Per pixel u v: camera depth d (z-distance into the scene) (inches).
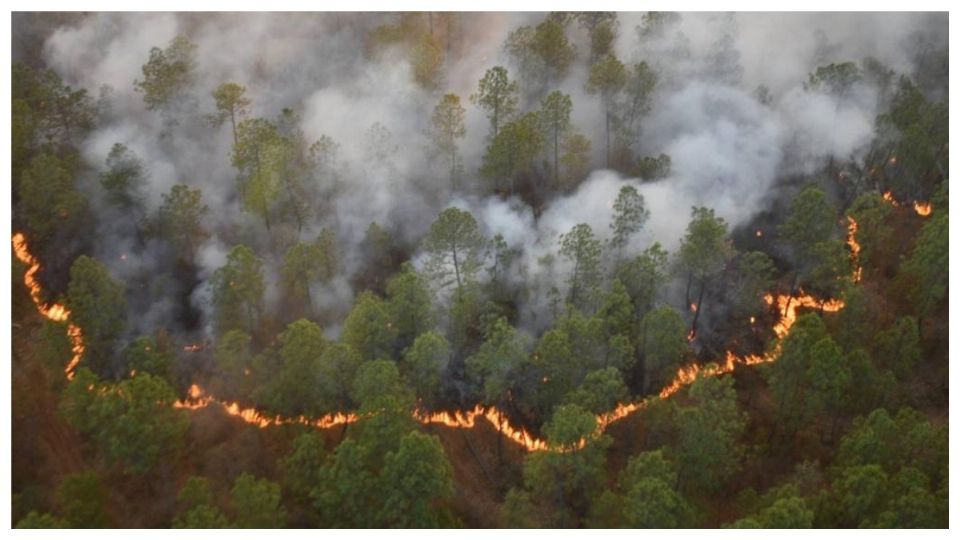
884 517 3503.9
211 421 4185.5
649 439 4077.3
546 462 3725.4
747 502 3826.3
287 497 3833.7
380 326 4092.0
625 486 3752.5
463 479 4151.1
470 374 4296.3
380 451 3700.8
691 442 3757.4
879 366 4301.2
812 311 4704.7
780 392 4111.7
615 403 4234.7
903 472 3622.0
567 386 4092.0
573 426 3651.6
